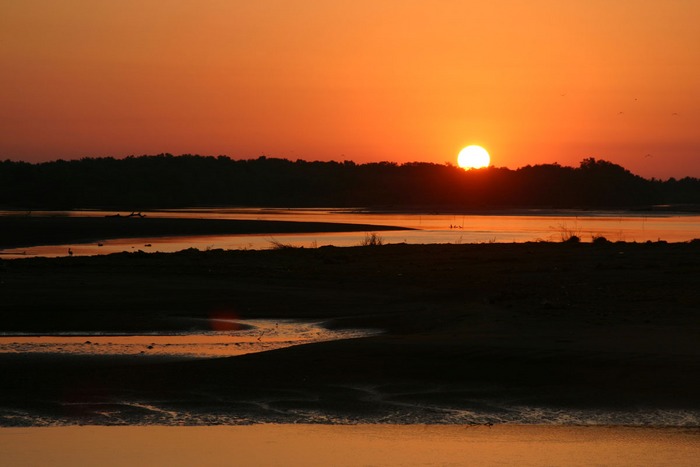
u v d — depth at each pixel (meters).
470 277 61.88
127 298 51.16
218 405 26.95
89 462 21.88
